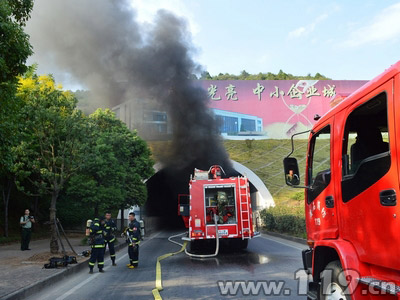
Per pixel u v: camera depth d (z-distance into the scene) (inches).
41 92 480.4
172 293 260.2
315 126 172.7
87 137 506.0
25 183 937.5
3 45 260.5
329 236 145.9
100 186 753.0
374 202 111.1
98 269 400.8
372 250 111.7
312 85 2070.6
